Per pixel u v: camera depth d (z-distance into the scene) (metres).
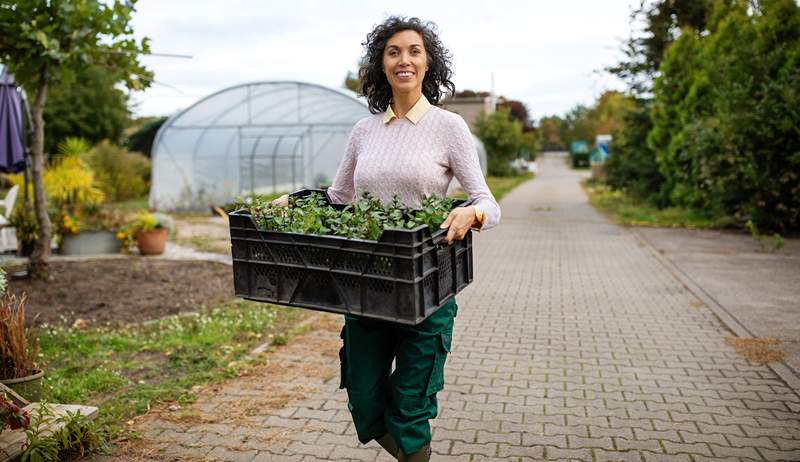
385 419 2.63
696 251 11.14
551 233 14.45
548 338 5.84
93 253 11.20
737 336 5.79
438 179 2.63
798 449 3.53
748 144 12.65
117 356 5.20
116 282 8.23
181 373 4.80
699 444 3.60
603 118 54.78
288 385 4.55
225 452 3.52
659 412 4.07
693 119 15.50
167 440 3.66
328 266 2.29
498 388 4.53
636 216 16.89
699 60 16.91
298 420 3.95
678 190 17.20
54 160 13.48
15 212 10.87
